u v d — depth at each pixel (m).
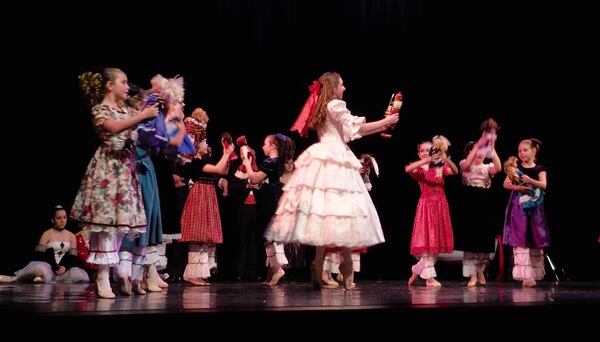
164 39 6.30
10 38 5.78
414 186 7.52
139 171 3.65
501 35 6.95
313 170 3.84
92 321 2.24
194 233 5.09
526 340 2.70
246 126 6.95
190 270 5.18
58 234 6.12
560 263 6.89
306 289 4.23
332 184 3.79
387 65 7.08
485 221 5.02
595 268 6.93
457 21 7.01
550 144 7.02
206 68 6.54
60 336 2.21
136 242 3.60
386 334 2.55
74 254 6.12
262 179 5.60
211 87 6.65
